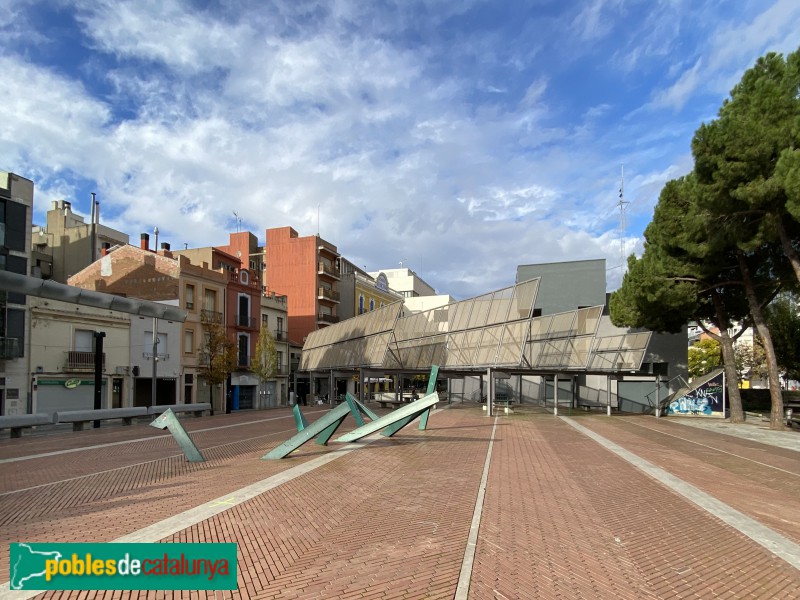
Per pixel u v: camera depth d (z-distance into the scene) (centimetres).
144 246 4241
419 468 1044
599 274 3969
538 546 574
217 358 3428
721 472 1105
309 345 4775
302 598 436
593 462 1153
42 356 2658
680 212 2319
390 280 9212
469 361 2725
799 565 541
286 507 736
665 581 489
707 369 6166
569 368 2853
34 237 4209
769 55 1962
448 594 445
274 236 5919
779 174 1692
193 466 1115
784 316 3244
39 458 1285
